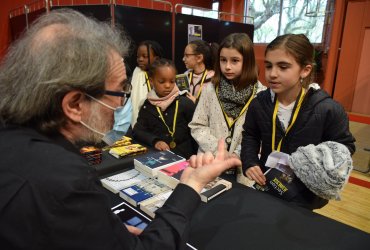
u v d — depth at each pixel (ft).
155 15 11.01
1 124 1.68
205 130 5.50
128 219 2.80
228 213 3.00
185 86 7.43
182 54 12.43
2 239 1.40
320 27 15.25
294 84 3.80
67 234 1.41
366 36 11.76
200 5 19.42
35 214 1.37
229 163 2.32
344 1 11.99
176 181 3.32
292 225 2.81
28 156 1.52
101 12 9.68
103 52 1.70
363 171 9.71
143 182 3.57
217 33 13.82
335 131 3.76
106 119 1.99
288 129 3.99
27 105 1.58
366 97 12.23
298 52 3.61
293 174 3.55
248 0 19.04
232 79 5.23
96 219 1.50
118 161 4.14
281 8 17.11
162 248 1.75
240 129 5.24
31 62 1.56
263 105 4.26
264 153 4.39
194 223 2.83
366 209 7.55
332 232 2.70
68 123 1.77
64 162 1.53
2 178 1.45
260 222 2.85
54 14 1.80
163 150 4.70
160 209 1.97
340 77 12.76
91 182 1.58
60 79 1.54
